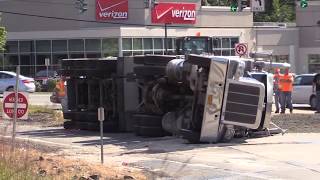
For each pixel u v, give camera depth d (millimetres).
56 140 23250
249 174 15070
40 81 70938
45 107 37406
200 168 16047
